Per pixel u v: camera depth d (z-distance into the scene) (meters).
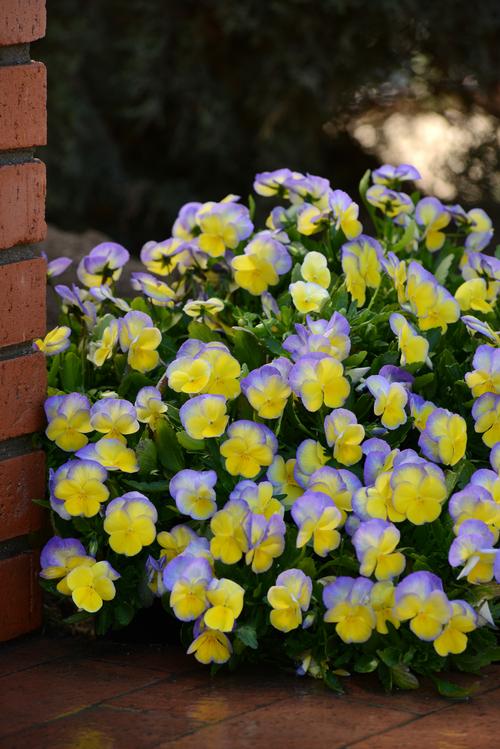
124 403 2.96
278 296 3.54
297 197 3.74
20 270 2.82
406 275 3.28
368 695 2.65
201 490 2.79
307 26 8.45
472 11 8.76
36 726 2.47
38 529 2.96
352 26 8.47
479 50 8.91
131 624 3.07
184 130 9.17
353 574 2.84
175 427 3.01
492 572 2.70
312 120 8.93
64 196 9.17
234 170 9.38
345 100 9.10
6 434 2.85
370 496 2.79
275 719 2.50
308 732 2.44
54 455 3.04
